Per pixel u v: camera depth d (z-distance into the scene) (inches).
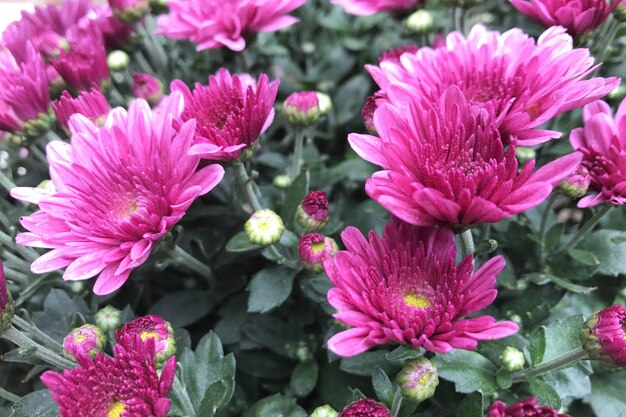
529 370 8.5
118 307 10.5
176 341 9.3
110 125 8.8
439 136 7.3
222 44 10.9
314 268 8.7
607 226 10.9
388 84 8.4
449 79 8.5
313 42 15.6
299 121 10.3
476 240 10.4
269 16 10.9
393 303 7.1
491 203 6.6
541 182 6.6
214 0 10.7
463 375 8.5
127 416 6.8
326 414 8.1
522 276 10.1
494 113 7.6
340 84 14.6
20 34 11.6
